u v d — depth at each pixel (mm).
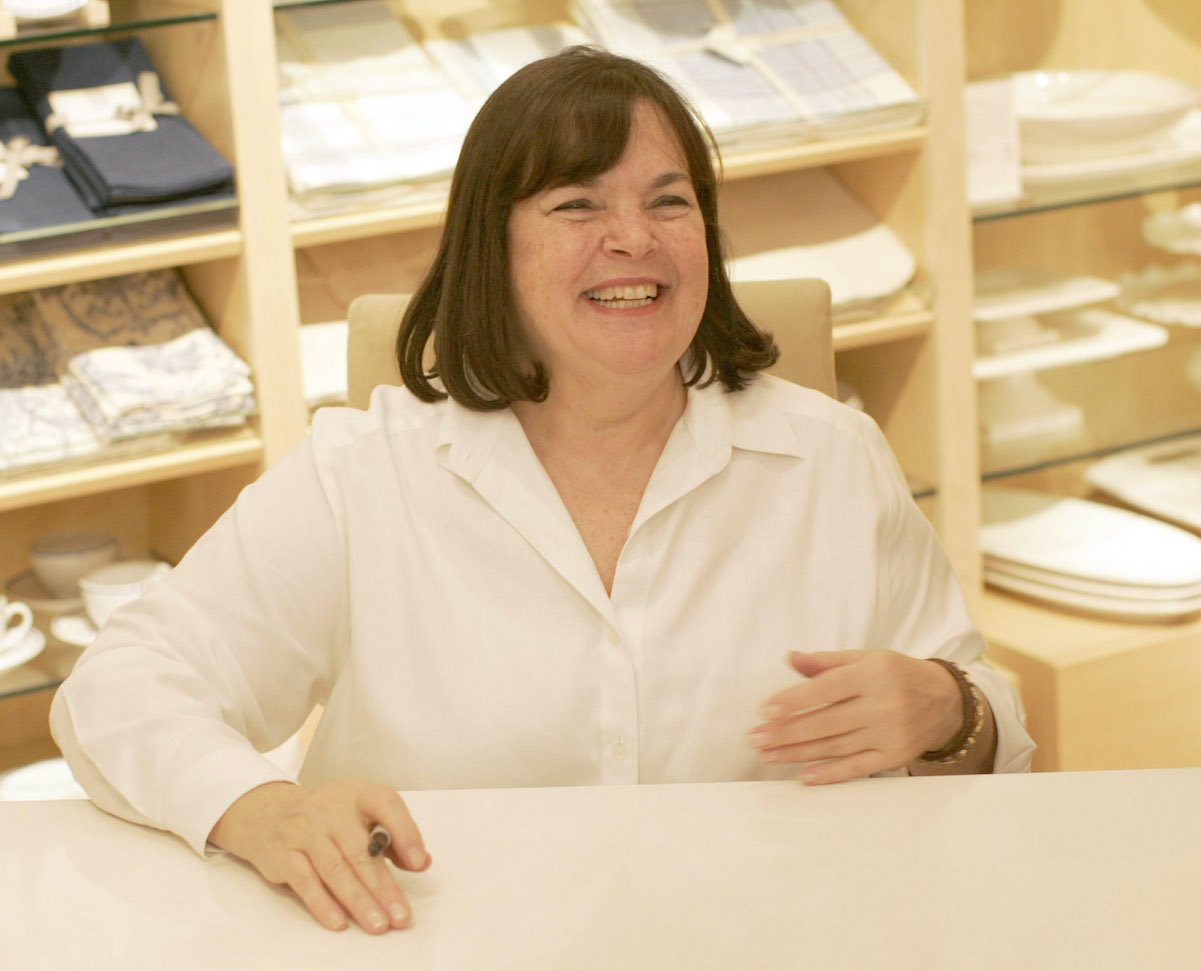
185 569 1220
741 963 789
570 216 1140
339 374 2137
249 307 2062
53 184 2031
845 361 2641
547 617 1184
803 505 1244
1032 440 2668
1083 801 954
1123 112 2455
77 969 822
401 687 1196
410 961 812
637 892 866
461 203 1183
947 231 2395
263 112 2010
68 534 2248
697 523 1217
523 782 1171
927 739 1068
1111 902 834
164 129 2076
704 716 1184
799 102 2295
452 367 1210
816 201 2496
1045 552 2592
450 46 2303
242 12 1970
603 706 1172
